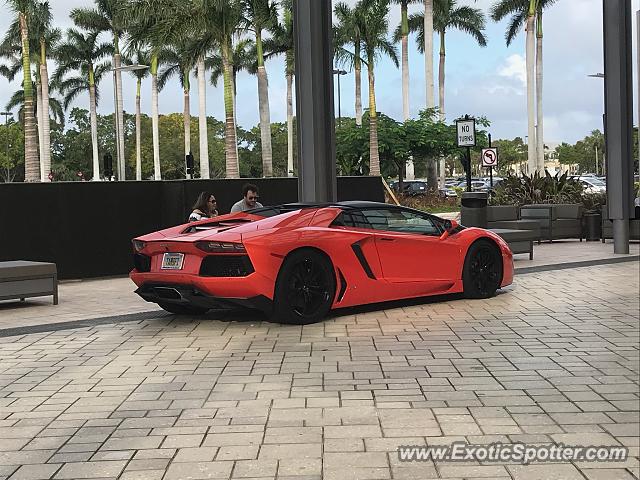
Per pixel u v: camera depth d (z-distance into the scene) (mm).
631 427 4242
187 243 7480
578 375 5434
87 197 13164
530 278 11195
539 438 4090
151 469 3791
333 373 5664
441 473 3635
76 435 4379
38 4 50438
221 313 8680
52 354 6668
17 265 9641
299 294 7668
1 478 3729
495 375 5488
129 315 8781
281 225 7680
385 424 4402
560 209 18406
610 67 13828
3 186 12289
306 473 3680
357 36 46188
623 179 14172
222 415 4676
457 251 8977
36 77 73500
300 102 10391
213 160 84000
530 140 49188
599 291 9711
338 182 15844
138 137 71438
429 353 6270
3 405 5051
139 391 5320
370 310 8547
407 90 58625
